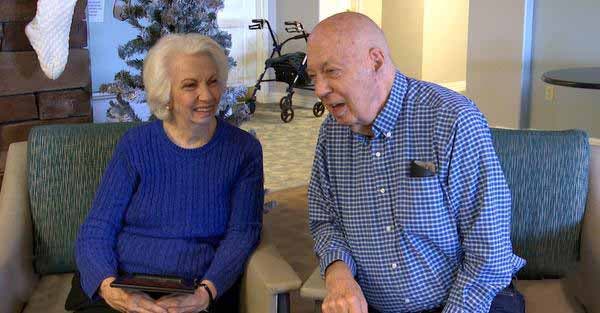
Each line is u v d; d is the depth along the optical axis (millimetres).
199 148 1823
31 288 1953
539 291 1830
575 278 1850
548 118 5715
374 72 1520
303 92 7527
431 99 1551
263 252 1769
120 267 1791
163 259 1776
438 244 1553
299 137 5965
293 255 3279
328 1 7535
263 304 1609
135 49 2582
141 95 2584
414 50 8141
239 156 1848
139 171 1811
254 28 6770
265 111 7223
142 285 1594
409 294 1598
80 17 2643
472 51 6039
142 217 1809
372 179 1609
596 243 1724
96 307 1732
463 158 1494
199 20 2568
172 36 1780
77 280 1843
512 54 5754
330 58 1497
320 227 1744
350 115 1545
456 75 8461
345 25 1505
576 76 3885
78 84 2682
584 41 5371
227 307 1810
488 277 1519
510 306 1581
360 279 1671
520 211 1872
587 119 5457
